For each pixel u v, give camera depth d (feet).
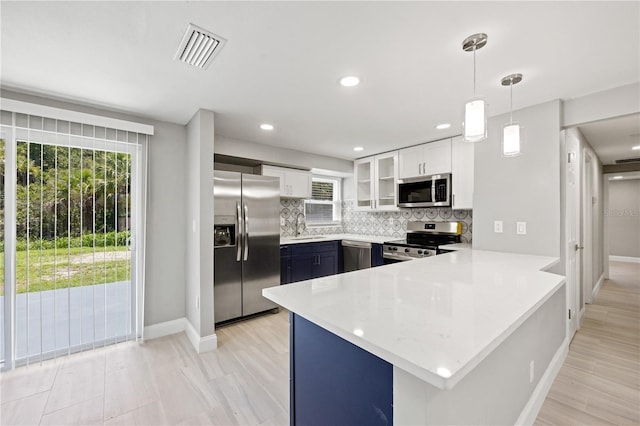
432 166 11.91
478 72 6.08
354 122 9.48
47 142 7.27
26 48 5.13
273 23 4.51
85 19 4.37
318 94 7.22
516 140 5.68
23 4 4.03
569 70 5.97
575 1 4.00
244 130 10.35
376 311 3.55
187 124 9.45
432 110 8.36
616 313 11.03
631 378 6.72
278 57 5.49
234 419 5.43
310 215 16.26
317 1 4.03
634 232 21.85
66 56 5.41
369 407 3.26
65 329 7.59
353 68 5.92
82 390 6.25
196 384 6.50
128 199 8.51
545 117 7.62
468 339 2.77
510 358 4.60
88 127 7.79
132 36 4.81
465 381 3.38
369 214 16.11
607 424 5.30
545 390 6.05
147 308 8.84
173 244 9.33
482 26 4.58
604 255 16.61
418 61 5.64
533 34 4.77
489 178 8.67
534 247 7.82
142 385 6.45
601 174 16.25
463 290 4.44
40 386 6.38
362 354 3.36
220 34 4.78
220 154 11.09
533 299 3.98
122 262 8.45
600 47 5.13
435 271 5.79
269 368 7.18
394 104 7.89
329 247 14.16
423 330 2.99
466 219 12.16
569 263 8.11
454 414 3.14
